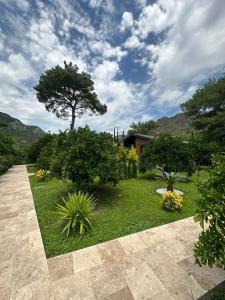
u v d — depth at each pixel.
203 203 1.76
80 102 21.56
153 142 8.43
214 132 14.94
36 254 2.73
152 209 4.64
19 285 2.12
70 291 2.03
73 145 5.17
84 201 3.83
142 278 2.20
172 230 3.46
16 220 4.02
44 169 9.07
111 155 5.43
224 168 1.75
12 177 10.09
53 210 4.67
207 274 2.25
